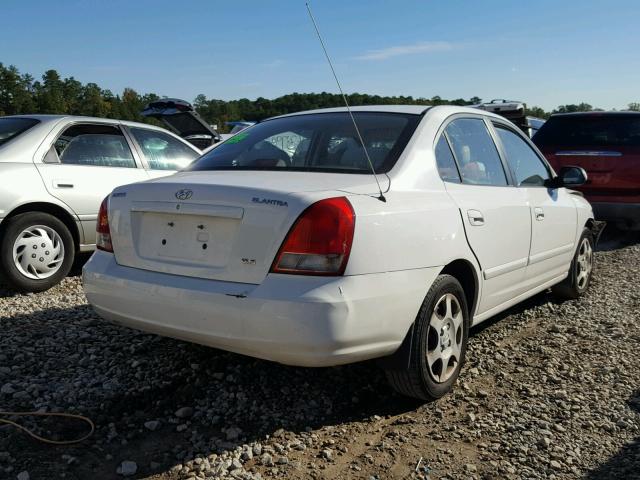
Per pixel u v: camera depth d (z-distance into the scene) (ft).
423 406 11.40
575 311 17.54
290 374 12.44
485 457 9.66
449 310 11.48
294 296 9.04
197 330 9.75
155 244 10.46
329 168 11.30
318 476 9.09
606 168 27.78
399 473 9.21
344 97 10.28
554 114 30.17
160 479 8.90
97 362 12.79
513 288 14.23
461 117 13.56
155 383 11.87
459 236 11.51
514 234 13.65
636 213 27.50
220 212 9.68
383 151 11.46
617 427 10.69
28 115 20.18
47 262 18.34
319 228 9.21
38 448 9.50
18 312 15.94
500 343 14.89
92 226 19.56
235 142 13.23
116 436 9.98
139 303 10.32
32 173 18.19
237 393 11.56
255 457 9.56
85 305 16.72
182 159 23.17
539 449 9.93
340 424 10.68
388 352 10.28
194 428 10.33
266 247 9.33
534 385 12.38
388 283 9.80
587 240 18.90
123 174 20.54
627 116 28.50
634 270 23.04
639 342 14.93
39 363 12.57
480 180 13.29
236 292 9.33
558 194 16.84
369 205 9.84
